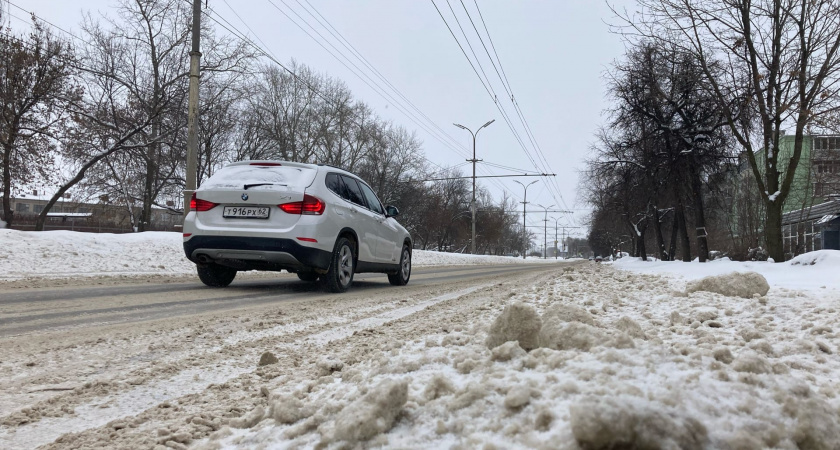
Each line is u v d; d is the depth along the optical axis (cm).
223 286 749
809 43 1288
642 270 1351
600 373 156
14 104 1923
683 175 2028
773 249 1412
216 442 167
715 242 4053
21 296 583
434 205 5425
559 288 707
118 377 263
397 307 546
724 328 348
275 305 551
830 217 2658
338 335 380
